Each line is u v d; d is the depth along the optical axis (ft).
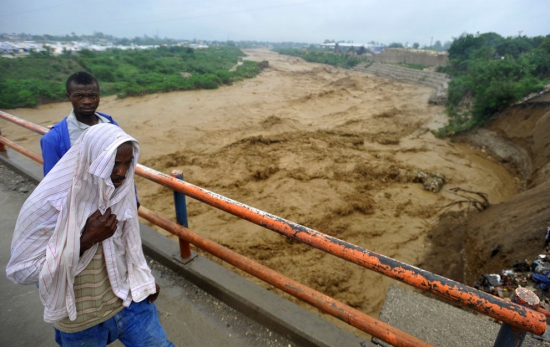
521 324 3.88
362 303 17.02
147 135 43.62
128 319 4.76
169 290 8.26
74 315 4.15
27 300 8.07
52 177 3.88
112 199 4.21
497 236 18.84
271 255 20.34
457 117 52.75
